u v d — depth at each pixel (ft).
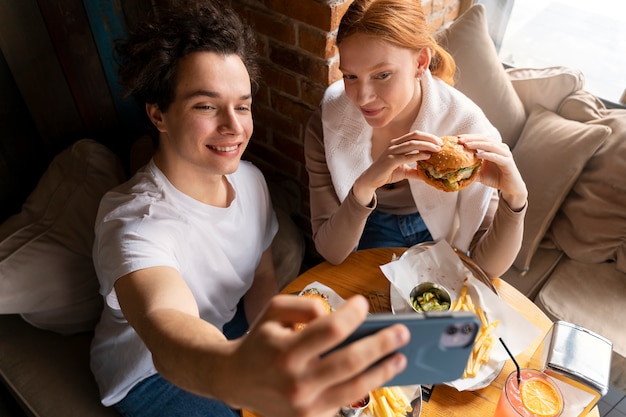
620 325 4.86
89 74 5.50
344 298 3.91
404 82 3.90
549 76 5.95
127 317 2.88
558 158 5.30
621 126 5.32
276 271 5.49
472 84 5.80
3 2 4.59
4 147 5.19
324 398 1.53
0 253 4.35
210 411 3.99
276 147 6.27
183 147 3.40
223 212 3.88
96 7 5.21
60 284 4.51
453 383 3.29
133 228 3.29
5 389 5.34
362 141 4.60
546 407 2.93
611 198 5.24
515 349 3.48
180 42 3.12
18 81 5.00
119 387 3.97
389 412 3.08
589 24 6.23
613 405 5.68
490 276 4.22
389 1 3.65
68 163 4.91
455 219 4.73
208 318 4.14
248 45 3.67
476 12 5.77
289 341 1.47
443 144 3.66
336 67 5.07
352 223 4.12
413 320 1.69
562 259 5.59
